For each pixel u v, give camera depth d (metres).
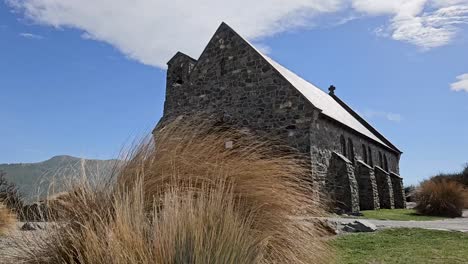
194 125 3.57
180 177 3.02
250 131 3.95
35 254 2.48
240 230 2.46
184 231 2.23
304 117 17.77
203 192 2.75
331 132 19.88
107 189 2.80
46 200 2.72
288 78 19.55
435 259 6.13
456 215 17.77
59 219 2.58
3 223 4.66
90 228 2.31
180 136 3.38
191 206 2.44
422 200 18.67
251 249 2.49
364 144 25.02
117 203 2.43
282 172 3.52
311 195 3.76
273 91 18.83
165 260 2.15
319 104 20.44
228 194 2.94
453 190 18.23
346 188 18.80
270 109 18.72
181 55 22.98
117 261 2.08
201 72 21.38
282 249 3.11
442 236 8.84
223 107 20.08
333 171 19.19
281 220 3.20
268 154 3.69
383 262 5.86
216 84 20.72
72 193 2.71
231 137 3.58
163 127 3.39
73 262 2.28
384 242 7.82
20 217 3.12
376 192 22.69
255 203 3.14
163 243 2.19
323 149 18.58
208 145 3.38
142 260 2.11
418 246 7.42
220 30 21.23
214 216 2.46
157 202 2.77
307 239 3.39
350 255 6.38
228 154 3.41
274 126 18.38
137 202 2.49
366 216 16.70
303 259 3.26
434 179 20.88
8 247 2.68
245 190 3.15
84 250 2.26
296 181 3.74
